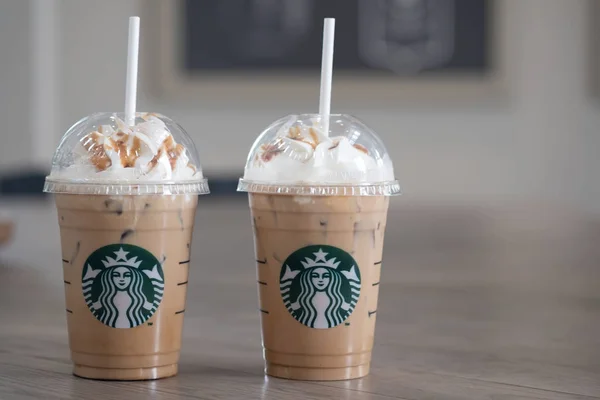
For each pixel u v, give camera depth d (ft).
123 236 2.75
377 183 2.80
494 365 2.95
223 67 10.13
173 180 2.77
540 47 9.80
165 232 2.78
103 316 2.76
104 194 2.72
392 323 3.54
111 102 10.36
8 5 10.08
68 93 10.39
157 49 10.15
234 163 10.21
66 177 2.77
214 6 10.11
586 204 9.86
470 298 4.04
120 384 2.75
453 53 9.88
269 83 10.09
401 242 6.14
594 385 2.74
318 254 2.77
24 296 3.98
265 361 2.85
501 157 9.95
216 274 4.60
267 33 10.06
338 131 2.85
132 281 2.76
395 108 10.00
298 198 2.75
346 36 9.98
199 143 10.23
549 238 6.43
